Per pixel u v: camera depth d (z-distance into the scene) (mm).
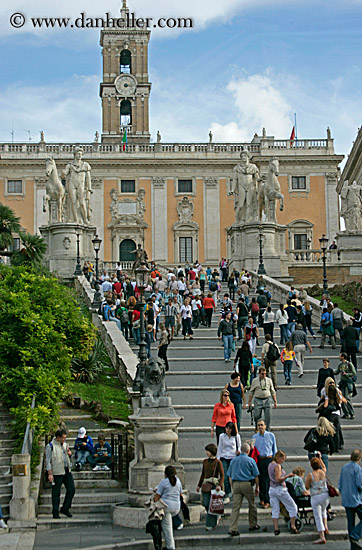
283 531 12000
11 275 21422
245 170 39500
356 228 39156
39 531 12617
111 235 66062
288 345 20406
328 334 24938
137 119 77062
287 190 66438
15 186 65562
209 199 67125
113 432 16297
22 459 13031
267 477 12773
